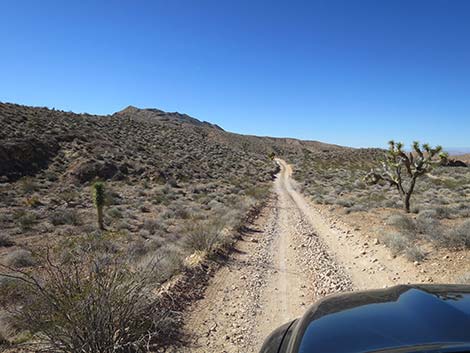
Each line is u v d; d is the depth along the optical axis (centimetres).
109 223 2142
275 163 10219
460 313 295
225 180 5278
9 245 1582
